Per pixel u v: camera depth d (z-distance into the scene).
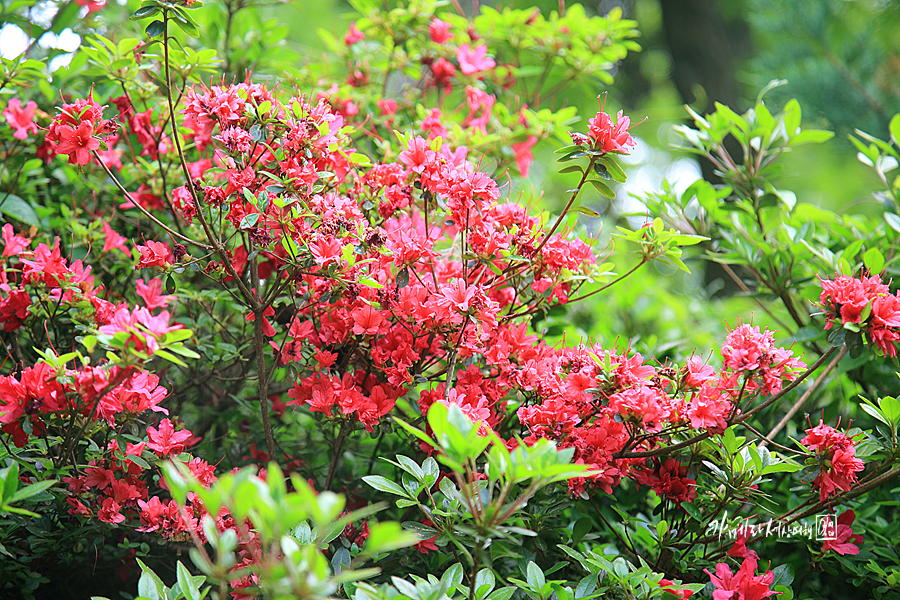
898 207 2.82
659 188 3.16
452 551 1.96
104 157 2.42
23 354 2.39
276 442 2.42
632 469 2.04
